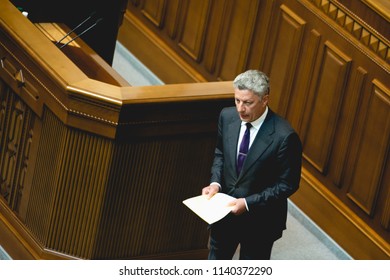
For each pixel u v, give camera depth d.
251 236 9.95
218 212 9.50
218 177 9.88
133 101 9.72
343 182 12.35
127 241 10.55
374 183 11.95
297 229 12.60
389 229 11.92
